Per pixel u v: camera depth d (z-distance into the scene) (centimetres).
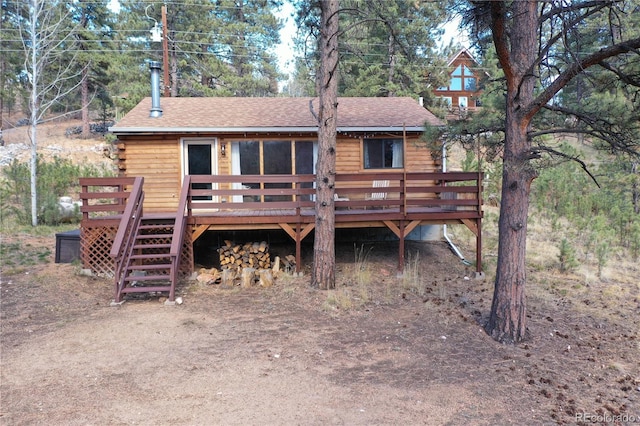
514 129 638
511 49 648
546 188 1597
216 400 447
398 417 428
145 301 787
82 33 2617
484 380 520
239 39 2717
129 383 478
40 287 836
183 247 940
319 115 848
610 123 629
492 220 1441
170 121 1131
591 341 657
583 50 671
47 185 1669
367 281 913
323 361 555
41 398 441
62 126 3647
